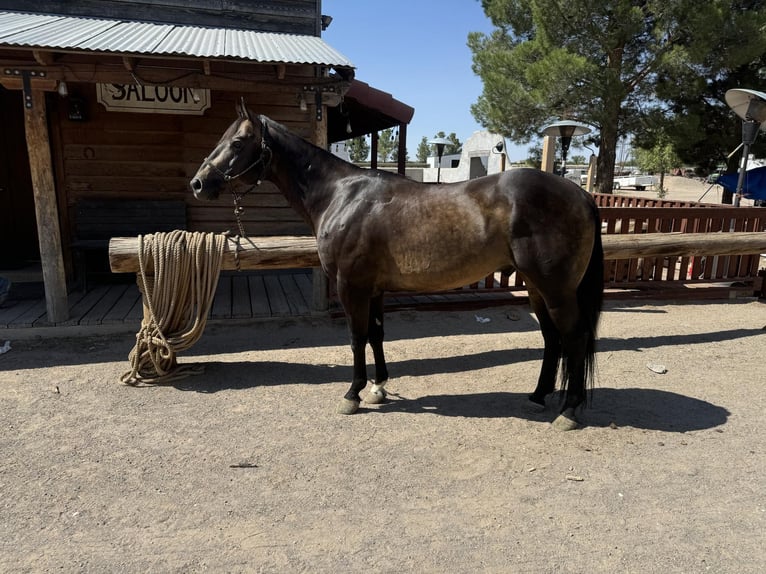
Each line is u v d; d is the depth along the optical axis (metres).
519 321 5.91
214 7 6.60
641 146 14.07
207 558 2.24
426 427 3.43
